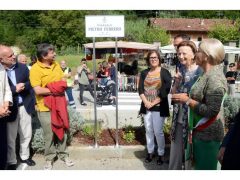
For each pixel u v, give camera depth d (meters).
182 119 4.14
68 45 45.75
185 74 4.02
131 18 56.44
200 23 51.19
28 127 5.33
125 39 40.88
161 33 41.12
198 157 3.45
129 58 27.92
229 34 39.94
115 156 5.76
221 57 3.22
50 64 5.07
